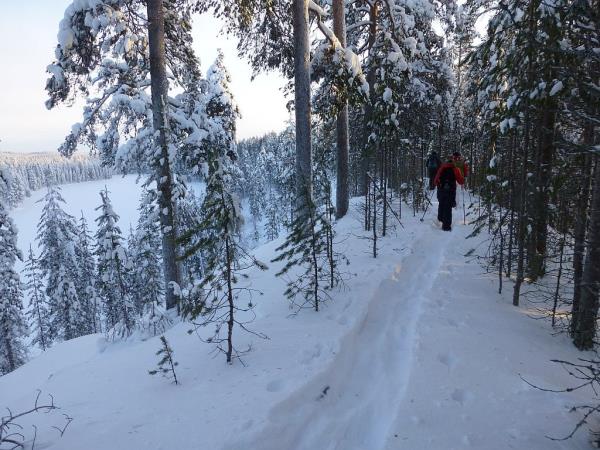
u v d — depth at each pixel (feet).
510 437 11.38
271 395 12.78
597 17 16.10
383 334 18.51
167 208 31.86
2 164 55.57
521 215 21.58
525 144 20.81
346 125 42.80
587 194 19.62
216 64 68.39
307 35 32.99
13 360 79.15
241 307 22.45
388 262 27.07
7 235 68.33
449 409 12.58
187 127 34.32
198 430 11.28
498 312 20.85
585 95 17.44
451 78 58.18
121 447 10.89
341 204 43.91
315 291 20.20
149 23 30.91
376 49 37.50
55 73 30.12
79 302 97.04
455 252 30.73
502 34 23.38
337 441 11.54
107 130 35.83
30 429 12.87
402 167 57.88
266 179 246.27
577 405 12.91
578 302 18.86
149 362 18.01
